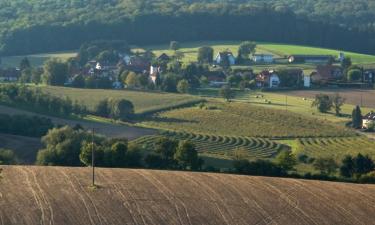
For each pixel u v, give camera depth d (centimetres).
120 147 15062
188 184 12000
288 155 15012
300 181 12556
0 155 15438
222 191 11675
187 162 15025
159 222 10256
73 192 11356
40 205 10738
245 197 11431
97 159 14962
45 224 10062
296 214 10812
